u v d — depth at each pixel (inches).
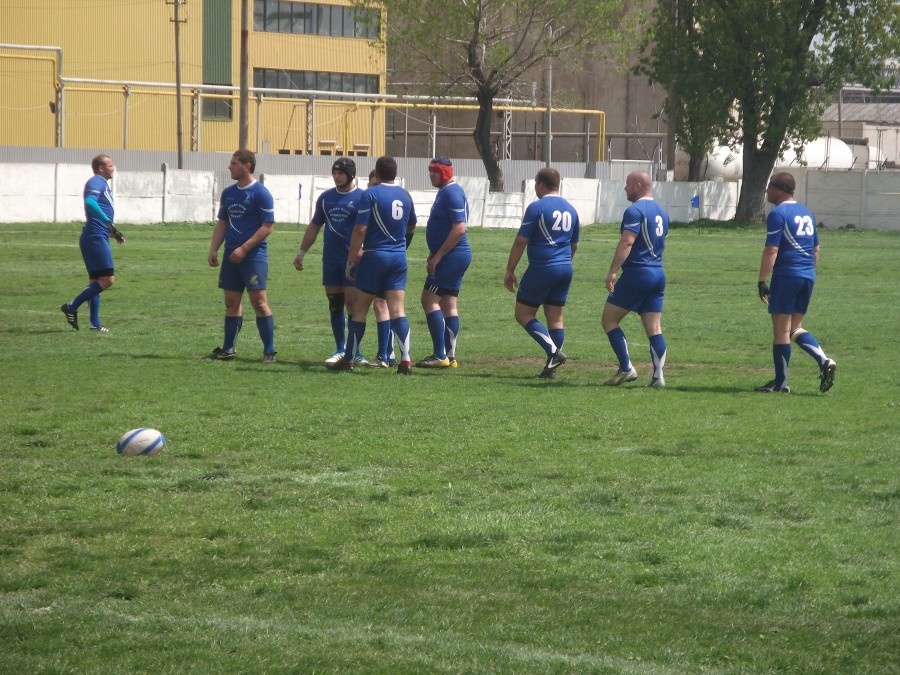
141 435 1058.7
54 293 2701.8
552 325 1667.1
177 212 5713.6
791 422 1280.8
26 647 596.4
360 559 762.2
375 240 1630.2
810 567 755.4
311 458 1056.8
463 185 6343.5
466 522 850.1
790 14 6988.2
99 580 709.9
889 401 1440.7
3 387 1422.2
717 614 666.8
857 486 975.0
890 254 4813.0
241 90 6284.5
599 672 573.3
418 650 600.4
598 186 6934.1
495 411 1315.2
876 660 598.5
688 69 7386.8
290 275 3385.8
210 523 840.3
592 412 1322.6
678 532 832.9
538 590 706.2
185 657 585.0
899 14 7062.0
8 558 752.3
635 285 1540.4
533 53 7652.6
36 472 982.4
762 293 1509.6
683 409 1357.0
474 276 3508.9
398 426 1211.9
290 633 622.8
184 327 2178.9
